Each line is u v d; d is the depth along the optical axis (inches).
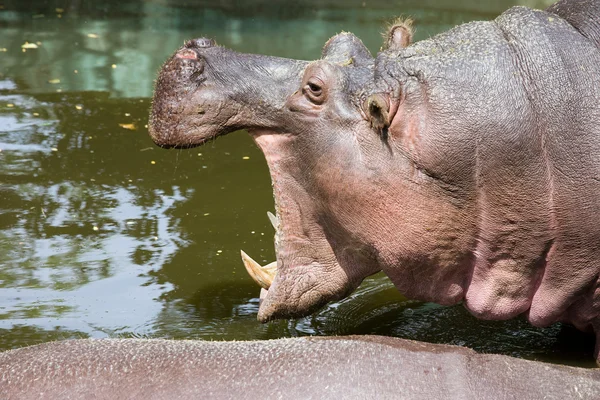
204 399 341.7
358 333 478.9
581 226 402.9
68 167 690.2
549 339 475.2
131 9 1234.6
